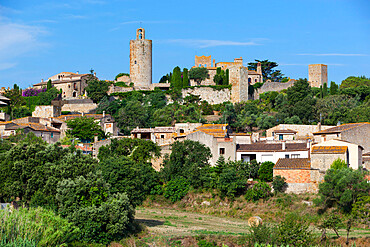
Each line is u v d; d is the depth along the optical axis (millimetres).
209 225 107688
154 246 92000
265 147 138750
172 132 167750
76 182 95375
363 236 94812
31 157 104750
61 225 84062
